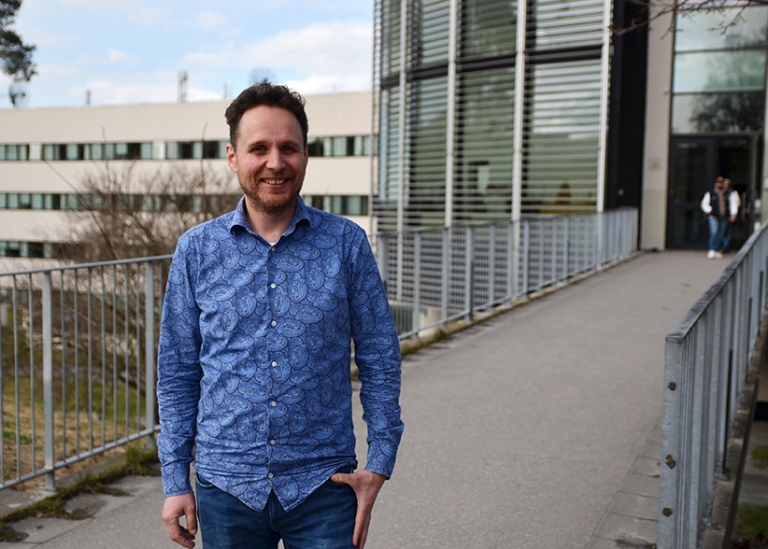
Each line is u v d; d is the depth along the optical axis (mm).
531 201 17781
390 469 2047
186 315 2027
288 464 1959
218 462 1980
